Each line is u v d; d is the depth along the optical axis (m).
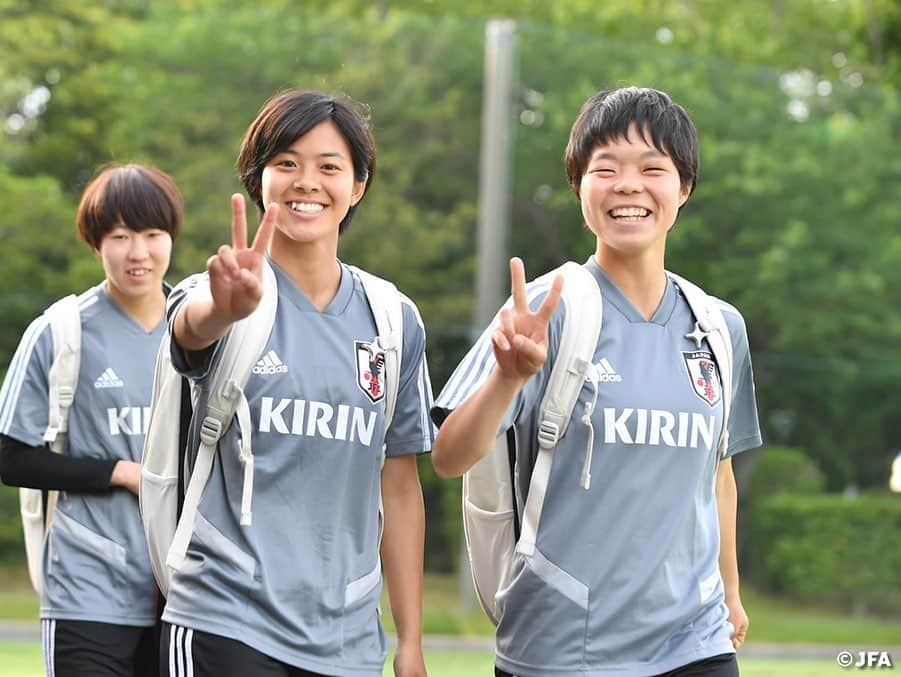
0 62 21.72
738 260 23.38
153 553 5.52
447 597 20.94
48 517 7.30
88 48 22.19
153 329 7.38
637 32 29.88
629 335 5.41
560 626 5.30
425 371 5.69
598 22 29.84
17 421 7.11
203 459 5.29
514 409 5.23
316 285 5.46
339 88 5.98
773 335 23.53
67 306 7.29
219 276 4.74
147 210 7.22
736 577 6.03
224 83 22.25
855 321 23.59
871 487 23.69
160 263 7.29
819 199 23.56
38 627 17.30
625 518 5.29
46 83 21.98
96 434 7.20
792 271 23.38
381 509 5.66
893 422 23.67
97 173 7.43
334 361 5.37
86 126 22.09
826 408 23.61
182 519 5.28
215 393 5.24
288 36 22.44
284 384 5.29
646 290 5.49
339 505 5.36
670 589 5.33
